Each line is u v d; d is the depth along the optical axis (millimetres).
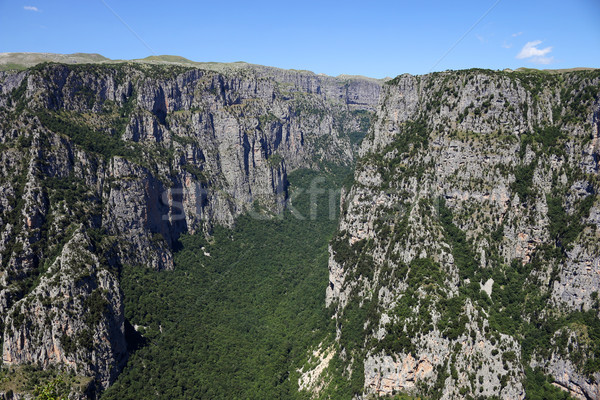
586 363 150750
